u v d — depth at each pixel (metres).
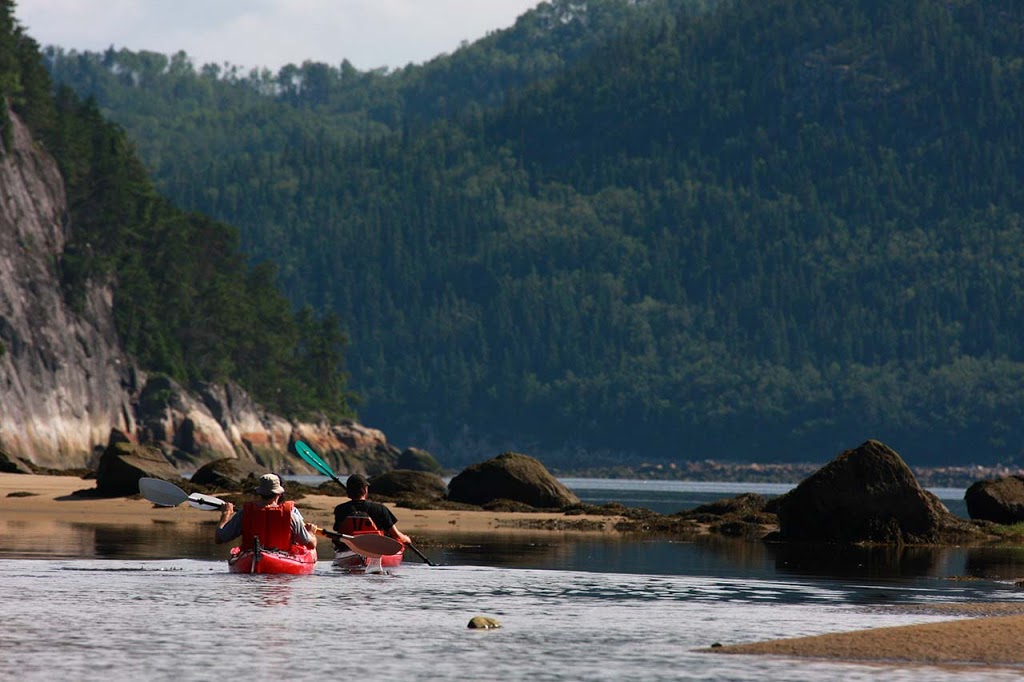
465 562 70.38
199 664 37.72
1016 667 38.28
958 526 95.88
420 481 139.62
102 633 42.75
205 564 65.25
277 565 61.72
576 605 52.12
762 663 38.91
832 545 88.44
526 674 37.12
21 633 42.47
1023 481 109.50
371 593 54.97
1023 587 61.34
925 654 40.03
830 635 43.00
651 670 37.81
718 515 115.19
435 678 36.41
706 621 47.84
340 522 67.06
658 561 72.81
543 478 129.38
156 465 126.19
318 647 40.94
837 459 92.00
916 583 62.50
